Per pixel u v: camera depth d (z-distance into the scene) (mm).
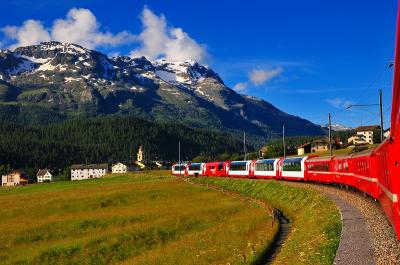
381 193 28359
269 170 88375
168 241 44656
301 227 36062
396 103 15078
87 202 80250
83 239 46500
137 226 51906
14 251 44375
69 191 108688
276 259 27344
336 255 22125
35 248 44562
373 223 28625
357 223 29547
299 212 48656
